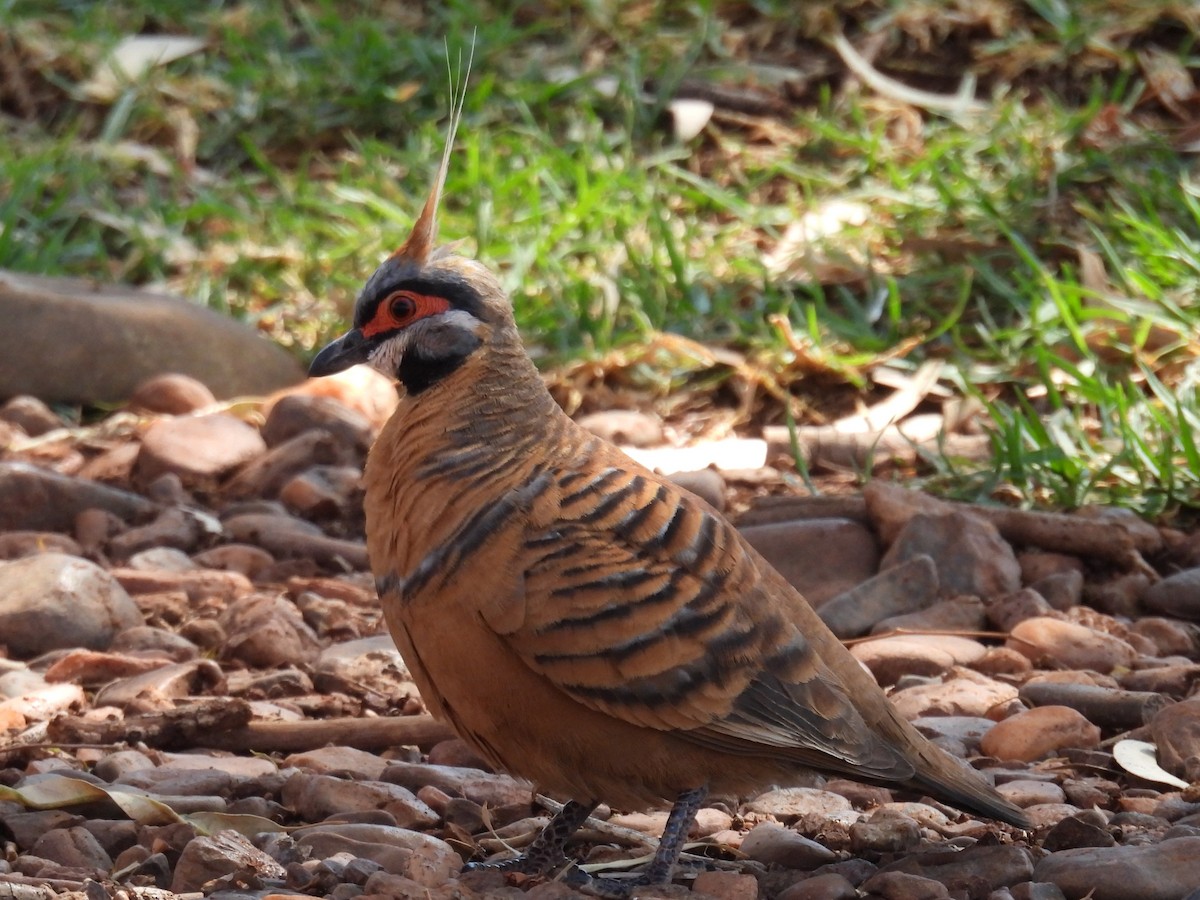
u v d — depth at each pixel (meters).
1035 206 15.23
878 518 10.88
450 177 16.66
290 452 12.78
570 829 7.05
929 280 14.67
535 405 6.86
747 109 17.58
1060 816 7.42
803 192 16.50
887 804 7.75
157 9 20.00
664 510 6.67
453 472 6.68
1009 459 11.96
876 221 15.67
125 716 8.66
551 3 19.23
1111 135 15.95
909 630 9.85
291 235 16.55
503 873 6.81
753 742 6.56
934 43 17.94
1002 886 6.66
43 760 8.17
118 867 6.98
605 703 6.45
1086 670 9.46
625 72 17.70
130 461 12.98
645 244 15.63
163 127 18.39
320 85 18.38
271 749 8.53
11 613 9.75
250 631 9.81
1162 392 12.30
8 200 16.69
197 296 15.66
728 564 6.69
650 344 14.09
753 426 13.66
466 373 6.87
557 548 6.48
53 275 15.62
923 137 16.83
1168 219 14.91
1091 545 10.80
